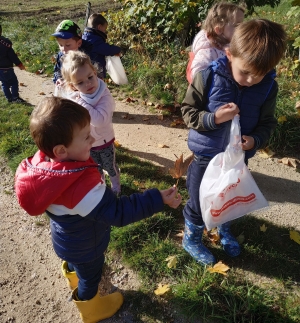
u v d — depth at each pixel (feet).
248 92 7.31
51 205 6.09
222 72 7.23
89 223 6.45
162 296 8.46
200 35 10.84
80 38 14.25
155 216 10.49
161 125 16.17
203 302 8.14
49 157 6.02
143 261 9.30
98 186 5.88
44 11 43.86
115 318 8.20
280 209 10.92
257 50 6.20
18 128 15.98
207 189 7.41
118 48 15.57
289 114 14.10
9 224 11.12
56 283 9.23
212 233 9.93
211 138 7.79
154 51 20.84
